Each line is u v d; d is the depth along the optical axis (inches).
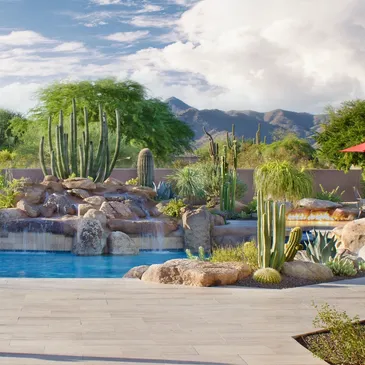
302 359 216.4
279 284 369.7
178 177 874.1
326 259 443.8
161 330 256.5
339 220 792.9
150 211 732.0
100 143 872.9
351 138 1208.2
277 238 390.3
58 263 570.3
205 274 361.4
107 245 642.2
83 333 248.4
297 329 260.7
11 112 1945.1
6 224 661.9
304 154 1422.2
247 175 1022.4
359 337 223.9
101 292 336.8
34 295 325.4
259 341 241.0
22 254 636.7
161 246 673.0
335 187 1099.3
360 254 482.0
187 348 229.5
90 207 701.3
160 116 1680.6
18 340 235.8
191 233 662.5
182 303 312.8
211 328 261.4
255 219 788.6
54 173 874.8
